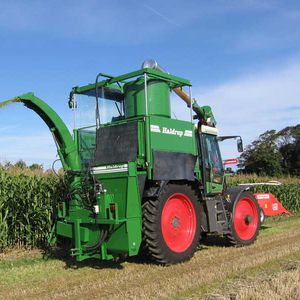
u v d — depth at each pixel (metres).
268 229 12.01
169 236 7.33
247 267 6.88
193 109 9.05
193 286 5.74
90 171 7.28
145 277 6.41
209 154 9.02
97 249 7.02
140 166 6.99
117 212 6.70
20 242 9.37
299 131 46.03
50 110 7.68
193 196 7.78
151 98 7.54
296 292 5.12
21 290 5.89
